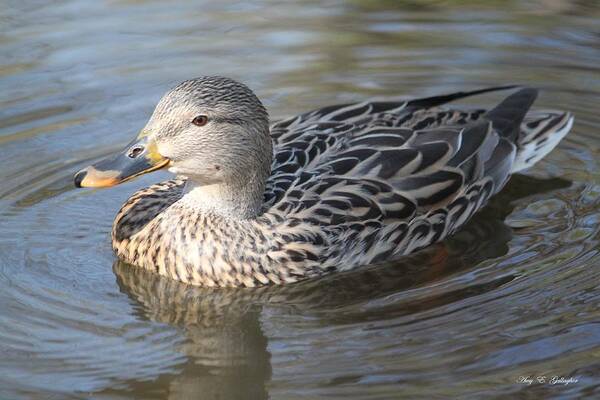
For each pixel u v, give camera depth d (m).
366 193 12.71
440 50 17.50
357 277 12.44
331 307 11.80
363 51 17.44
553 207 13.62
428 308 11.58
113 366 10.66
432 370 10.38
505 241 12.93
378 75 16.75
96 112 15.71
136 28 17.98
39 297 11.86
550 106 16.03
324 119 13.73
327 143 13.19
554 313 11.25
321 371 10.45
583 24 18.22
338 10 18.72
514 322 11.14
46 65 16.83
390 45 17.62
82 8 18.69
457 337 10.94
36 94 16.11
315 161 12.98
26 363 10.60
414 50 17.48
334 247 12.41
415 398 9.96
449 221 13.14
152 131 12.06
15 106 15.80
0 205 13.69
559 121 14.50
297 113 15.67
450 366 10.43
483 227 13.34
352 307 11.75
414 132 13.38
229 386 10.41
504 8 18.77
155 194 13.15
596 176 14.32
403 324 11.27
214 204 12.41
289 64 17.03
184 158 12.10
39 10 18.53
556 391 10.02
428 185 13.02
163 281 12.50
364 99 16.08
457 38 17.86
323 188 12.66
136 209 12.98
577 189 14.03
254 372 10.59
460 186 13.22
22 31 17.73
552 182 14.26
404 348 10.80
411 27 18.17
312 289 12.25
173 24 18.16
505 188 14.16
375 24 18.23
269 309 11.87
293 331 11.30
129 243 12.78
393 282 12.27
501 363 10.45
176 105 12.01
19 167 14.45
